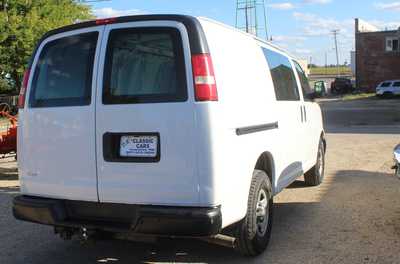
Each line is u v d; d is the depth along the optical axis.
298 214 6.92
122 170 4.42
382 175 9.65
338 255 5.27
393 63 57.81
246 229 4.92
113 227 4.41
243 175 4.70
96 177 4.53
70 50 4.79
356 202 7.53
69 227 4.64
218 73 4.43
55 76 4.82
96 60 4.62
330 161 11.50
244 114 4.77
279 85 6.20
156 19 4.48
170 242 5.78
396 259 5.13
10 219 6.96
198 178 4.23
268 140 5.43
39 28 37.91
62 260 5.33
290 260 5.14
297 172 6.87
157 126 4.32
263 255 5.29
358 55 59.38
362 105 40.16
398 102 42.66
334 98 52.50
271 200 5.45
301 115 7.06
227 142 4.39
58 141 4.70
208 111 4.24
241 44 5.18
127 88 4.47
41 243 5.91
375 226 6.29
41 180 4.82
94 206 4.61
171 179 4.29
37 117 4.83
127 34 4.56
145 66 4.46
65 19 40.69
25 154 4.93
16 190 8.94
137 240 4.66
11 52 37.84
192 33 4.38
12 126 10.42
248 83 5.07
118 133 4.45
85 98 4.60
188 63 4.32
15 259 5.38
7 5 38.25
